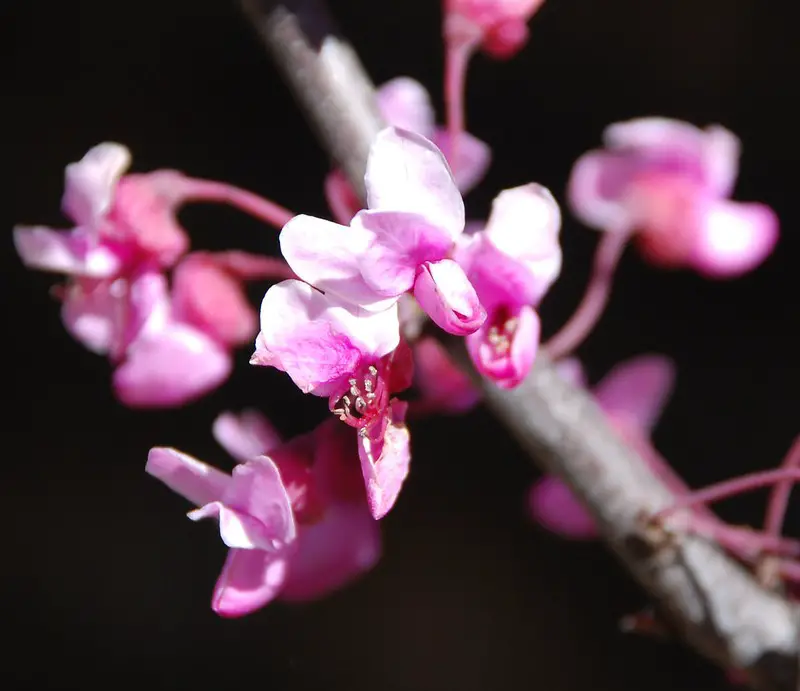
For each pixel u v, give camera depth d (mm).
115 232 190
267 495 176
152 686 254
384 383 172
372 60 253
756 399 259
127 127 258
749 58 257
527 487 259
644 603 252
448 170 171
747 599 186
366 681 254
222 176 256
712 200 203
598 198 203
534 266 174
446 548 258
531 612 256
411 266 172
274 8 191
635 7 255
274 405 254
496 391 186
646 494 186
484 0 188
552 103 256
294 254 170
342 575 190
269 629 257
